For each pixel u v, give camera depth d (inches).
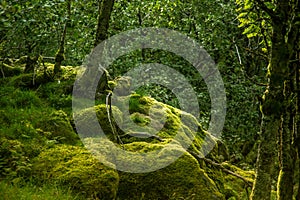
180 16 642.2
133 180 332.8
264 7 254.1
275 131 258.4
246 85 663.1
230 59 699.4
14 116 361.4
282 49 250.1
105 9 414.3
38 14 332.2
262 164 260.2
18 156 309.6
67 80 442.0
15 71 462.0
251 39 674.2
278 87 251.8
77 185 299.3
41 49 430.6
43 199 266.4
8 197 255.9
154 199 329.1
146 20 600.1
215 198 340.5
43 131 353.7
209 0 634.2
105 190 303.3
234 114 660.7
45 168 309.9
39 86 428.8
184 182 338.6
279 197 278.8
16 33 342.6
